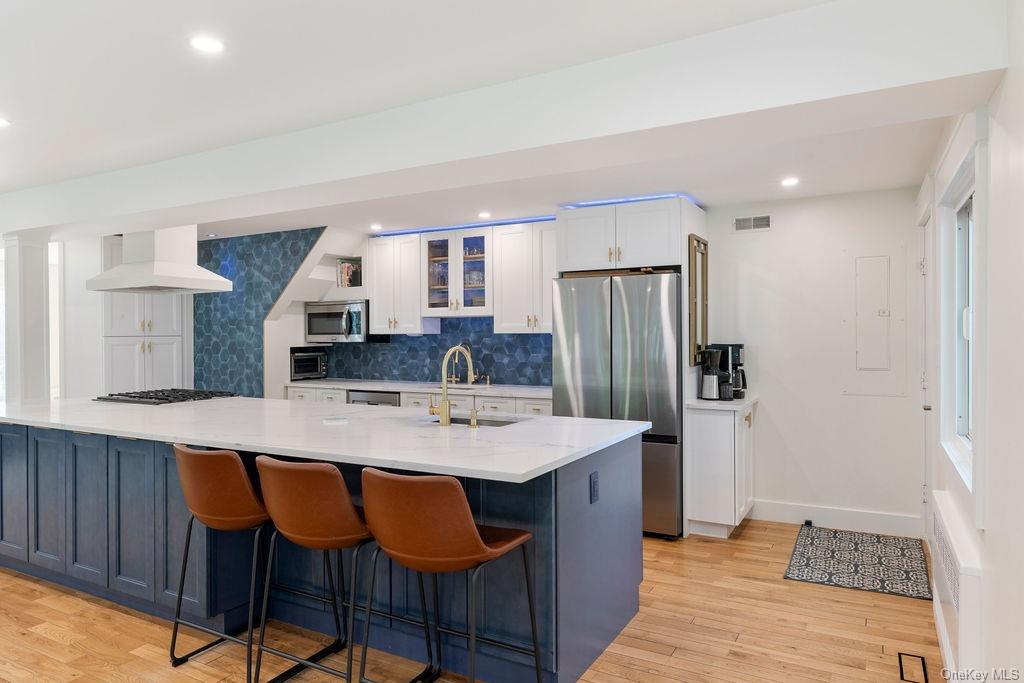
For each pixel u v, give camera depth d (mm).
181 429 3133
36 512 3615
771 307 4918
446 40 2309
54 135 3297
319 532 2389
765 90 2197
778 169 3936
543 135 2604
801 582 3711
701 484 4590
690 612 3307
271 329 6414
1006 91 1849
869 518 4648
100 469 3328
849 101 2121
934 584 3113
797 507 4871
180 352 6582
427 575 2730
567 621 2551
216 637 3027
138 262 4426
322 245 6047
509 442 2721
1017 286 1686
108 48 2350
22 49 2352
